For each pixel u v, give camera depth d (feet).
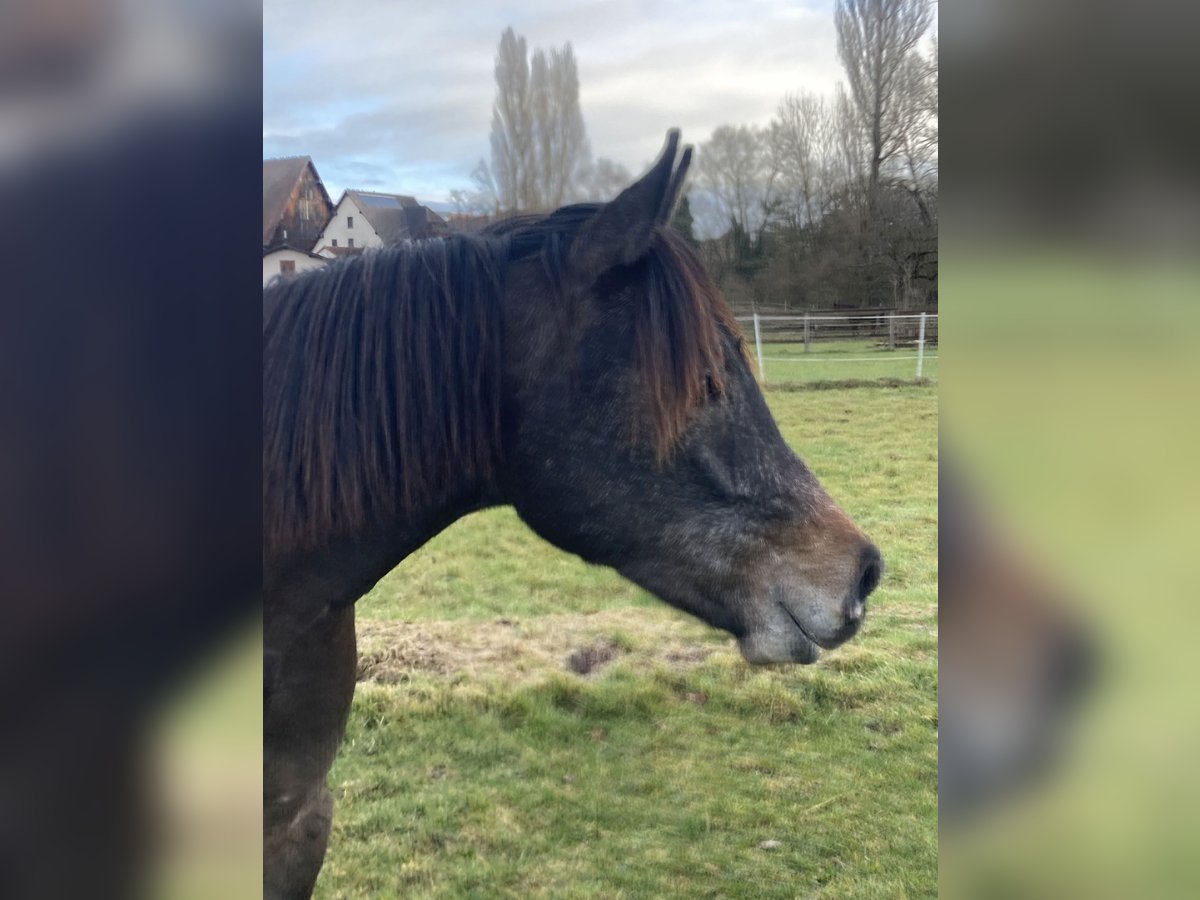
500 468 3.00
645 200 2.78
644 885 3.74
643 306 2.84
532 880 3.91
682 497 2.93
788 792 3.98
